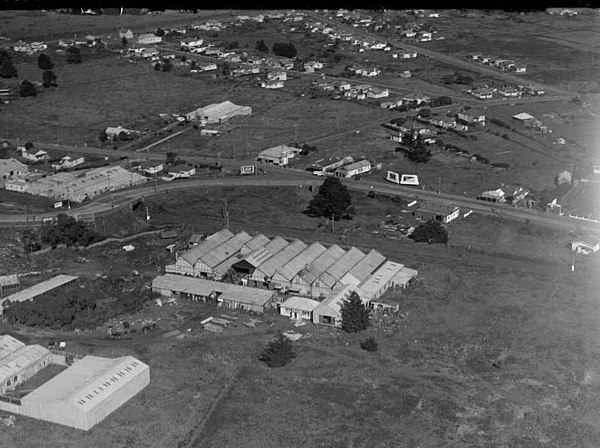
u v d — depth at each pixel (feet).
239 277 495.82
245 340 411.54
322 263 489.26
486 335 415.64
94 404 336.90
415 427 337.31
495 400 357.00
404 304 453.17
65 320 429.79
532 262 515.91
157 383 369.71
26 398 342.85
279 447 323.57
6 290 470.39
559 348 400.88
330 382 371.15
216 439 328.49
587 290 469.16
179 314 442.91
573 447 324.39
